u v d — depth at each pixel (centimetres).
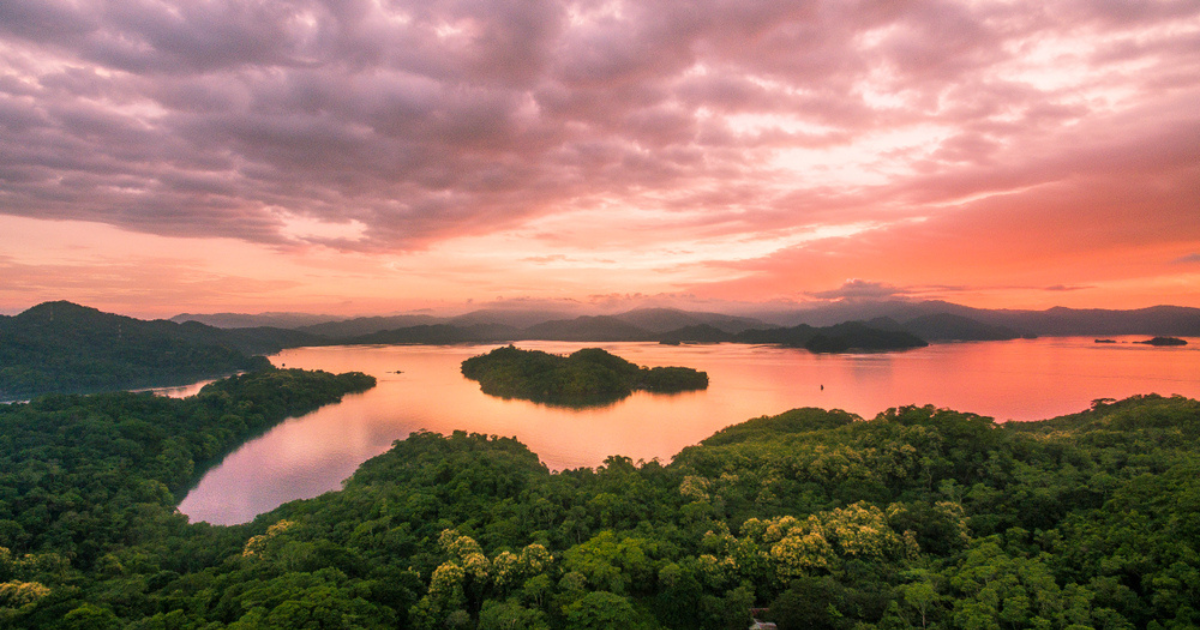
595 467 16188
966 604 5516
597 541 7194
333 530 9006
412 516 8938
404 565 7481
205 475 16850
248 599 5953
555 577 6788
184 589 6875
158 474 14875
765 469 10262
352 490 10962
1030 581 5700
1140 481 7069
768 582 6625
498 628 5756
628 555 6775
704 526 7856
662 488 9581
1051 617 5250
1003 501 7800
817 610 5697
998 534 7088
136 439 16938
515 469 11650
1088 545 6203
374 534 8544
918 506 7838
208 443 18688
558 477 11238
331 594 5844
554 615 6162
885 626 5422
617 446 19412
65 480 12731
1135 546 5878
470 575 6806
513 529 8131
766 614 6178
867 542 6862
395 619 6009
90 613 6059
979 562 6275
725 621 6059
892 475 9575
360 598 5934
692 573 6500
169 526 11088
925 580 6028
